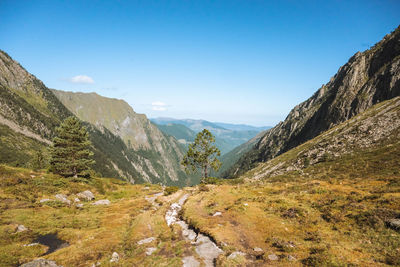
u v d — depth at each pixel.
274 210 21.59
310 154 84.44
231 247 14.91
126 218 28.77
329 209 19.50
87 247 18.62
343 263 10.90
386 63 130.88
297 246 13.95
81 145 47.75
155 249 17.89
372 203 18.61
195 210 25.55
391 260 10.64
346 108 133.25
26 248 17.20
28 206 26.69
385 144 56.00
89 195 39.81
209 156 57.28
